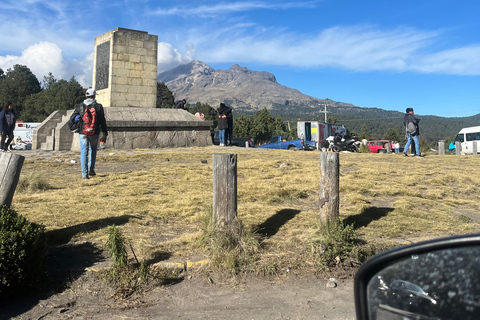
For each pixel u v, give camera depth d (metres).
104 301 3.51
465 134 30.02
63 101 76.69
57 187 7.80
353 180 9.17
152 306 3.46
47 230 5.00
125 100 17.05
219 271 4.08
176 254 4.39
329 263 4.33
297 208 6.66
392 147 47.62
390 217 6.16
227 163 4.49
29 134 35.59
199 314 3.35
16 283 3.44
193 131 17.53
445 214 6.52
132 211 6.02
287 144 27.88
